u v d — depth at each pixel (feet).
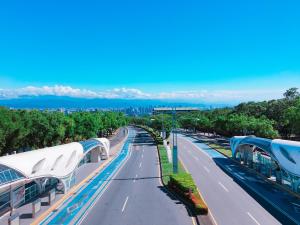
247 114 402.72
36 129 241.14
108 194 135.44
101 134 462.19
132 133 552.00
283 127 317.01
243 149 208.64
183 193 122.62
